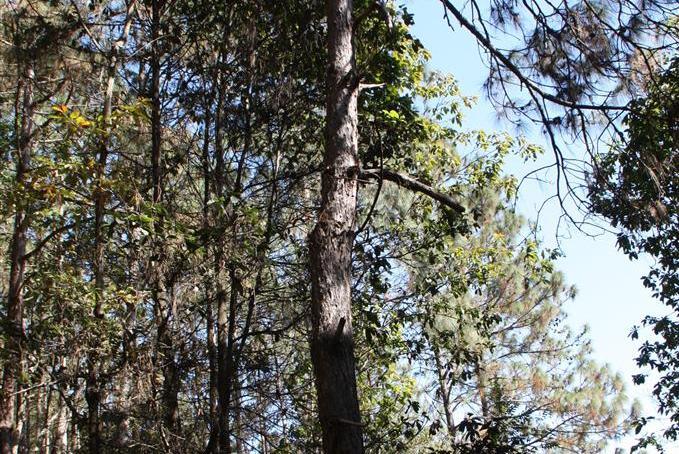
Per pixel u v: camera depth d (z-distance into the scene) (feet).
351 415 16.96
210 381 31.58
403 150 38.99
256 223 29.53
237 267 29.63
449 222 37.63
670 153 24.20
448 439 39.09
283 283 34.40
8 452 37.81
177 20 36.35
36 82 37.52
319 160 36.47
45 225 31.09
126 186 26.86
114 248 30.86
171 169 33.27
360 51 33.94
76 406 31.68
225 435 30.17
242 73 35.01
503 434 28.12
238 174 33.65
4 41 36.94
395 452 33.88
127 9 34.42
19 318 37.11
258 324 34.30
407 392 39.68
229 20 35.35
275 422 32.96
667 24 24.86
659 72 24.79
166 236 27.58
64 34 34.22
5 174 42.14
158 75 34.37
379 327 36.22
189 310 32.83
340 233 19.11
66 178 26.35
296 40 33.96
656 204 23.31
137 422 29.22
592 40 23.88
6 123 45.98
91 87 35.40
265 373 32.96
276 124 35.88
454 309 40.75
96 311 28.35
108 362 28.63
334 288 18.34
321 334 17.78
